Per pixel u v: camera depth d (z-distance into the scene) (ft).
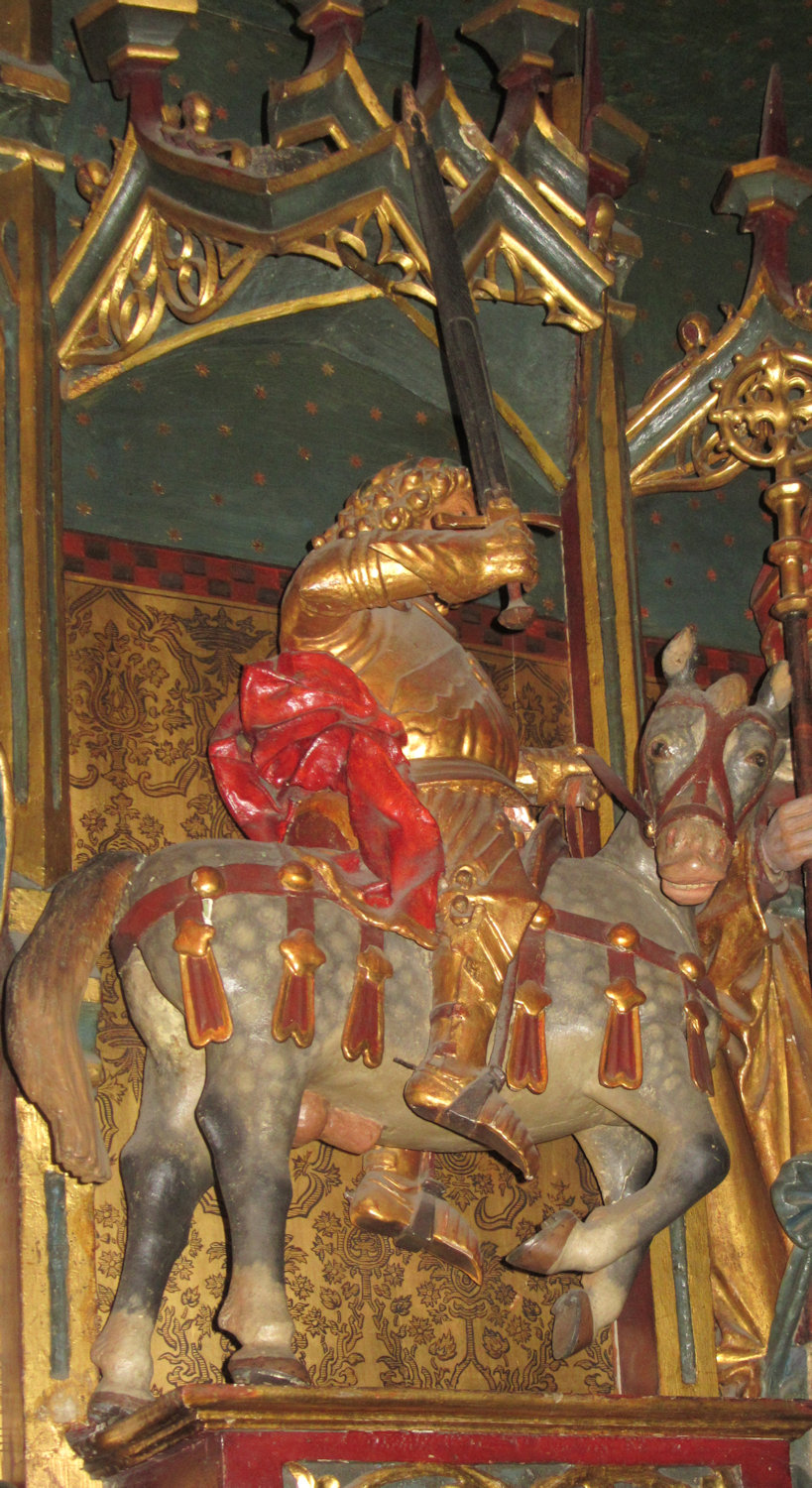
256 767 11.77
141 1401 10.47
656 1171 11.44
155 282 13.14
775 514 14.82
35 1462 10.55
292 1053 10.59
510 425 14.69
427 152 13.16
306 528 14.06
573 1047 11.37
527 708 14.43
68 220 13.69
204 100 13.26
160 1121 11.05
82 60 14.17
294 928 10.76
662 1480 10.85
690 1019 11.69
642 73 16.24
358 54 15.70
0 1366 10.82
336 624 11.86
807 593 13.94
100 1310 11.41
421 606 12.39
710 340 15.40
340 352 14.58
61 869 11.75
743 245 16.97
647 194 16.67
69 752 12.47
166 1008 10.95
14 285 12.79
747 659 15.72
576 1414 10.52
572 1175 13.41
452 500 12.16
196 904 10.73
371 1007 10.81
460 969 11.07
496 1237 12.98
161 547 13.42
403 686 11.89
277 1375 9.89
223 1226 12.11
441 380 14.67
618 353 14.98
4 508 12.36
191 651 13.26
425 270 13.51
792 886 13.84
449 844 11.44
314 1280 12.26
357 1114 11.35
